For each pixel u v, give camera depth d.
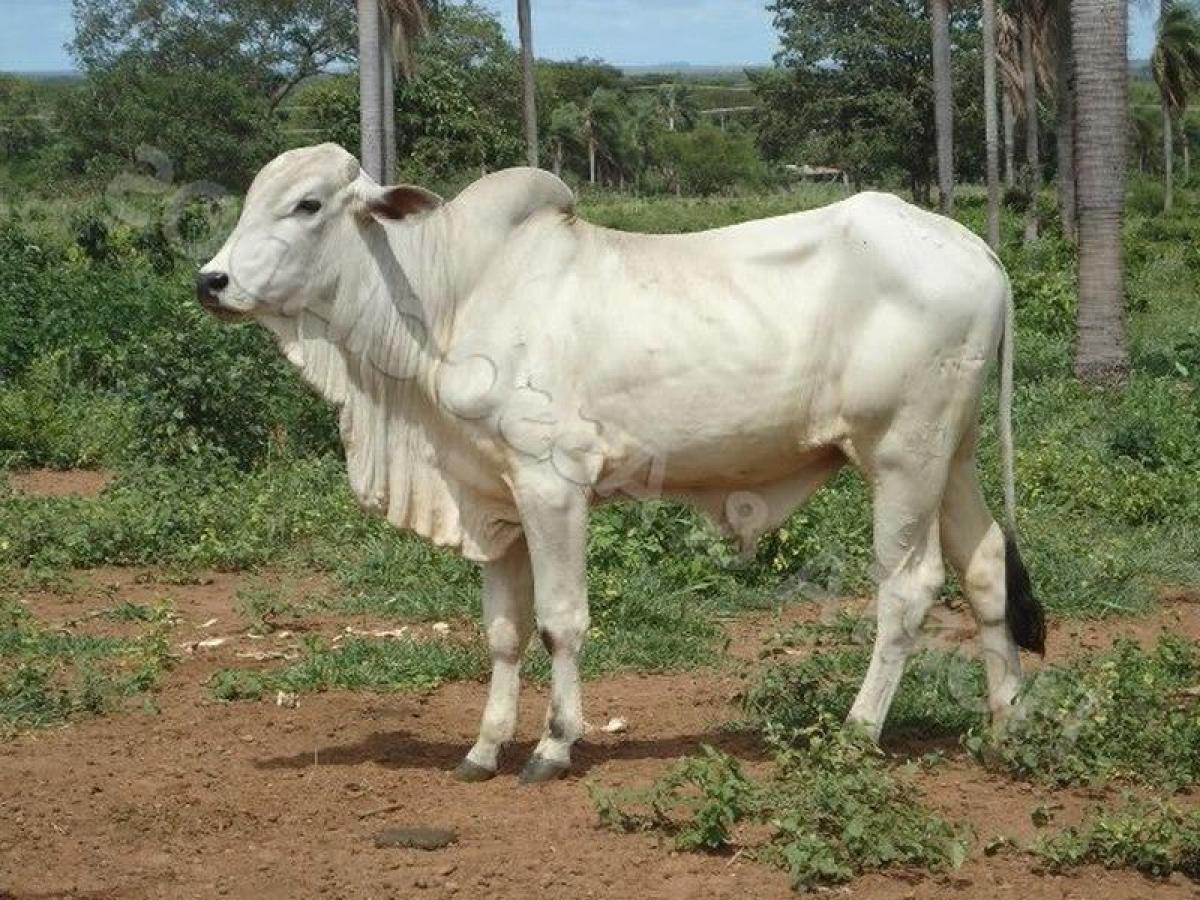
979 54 51.53
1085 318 14.80
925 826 4.90
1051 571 8.52
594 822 5.21
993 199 29.28
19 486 11.65
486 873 4.82
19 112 44.53
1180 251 30.08
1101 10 14.44
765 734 5.93
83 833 5.22
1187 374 15.55
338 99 42.53
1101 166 14.62
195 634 7.97
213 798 5.53
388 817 5.36
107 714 6.59
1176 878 4.82
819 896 4.63
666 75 114.75
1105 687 5.97
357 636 7.72
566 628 5.58
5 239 19.80
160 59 40.44
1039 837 4.96
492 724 5.75
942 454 5.60
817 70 54.28
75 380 14.88
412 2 24.88
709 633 7.83
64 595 8.77
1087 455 11.07
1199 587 8.82
